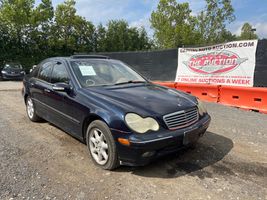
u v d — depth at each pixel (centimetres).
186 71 1044
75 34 3312
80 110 416
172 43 3350
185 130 369
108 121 361
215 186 341
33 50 2872
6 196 318
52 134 539
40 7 2859
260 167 393
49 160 417
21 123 620
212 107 806
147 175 369
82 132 428
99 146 389
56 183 349
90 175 370
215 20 3253
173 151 371
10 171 379
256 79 802
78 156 431
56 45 3025
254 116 693
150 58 1230
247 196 319
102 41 3800
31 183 348
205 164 402
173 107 379
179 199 314
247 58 820
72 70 473
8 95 1055
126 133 346
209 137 518
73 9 3133
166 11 3403
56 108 492
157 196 320
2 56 2617
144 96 406
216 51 913
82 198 316
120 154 358
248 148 464
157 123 355
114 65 534
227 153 441
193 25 3397
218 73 912
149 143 339
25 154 439
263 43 779
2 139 510
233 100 820
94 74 478
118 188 337
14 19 2617
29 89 611
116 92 418
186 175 369
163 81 1162
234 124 612
